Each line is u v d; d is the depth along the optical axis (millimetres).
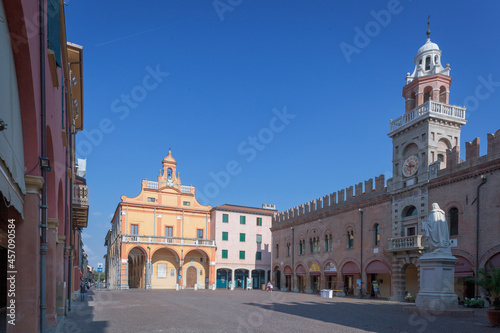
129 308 22781
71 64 18203
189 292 44656
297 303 27656
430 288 19656
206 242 58000
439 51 35656
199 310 21609
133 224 55688
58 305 16594
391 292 33281
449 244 19922
